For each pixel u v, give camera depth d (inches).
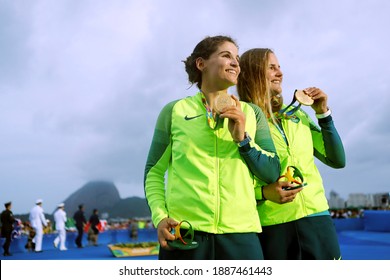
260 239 95.0
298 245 90.7
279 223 92.4
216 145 72.9
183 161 73.2
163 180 79.1
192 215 70.2
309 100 94.3
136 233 768.9
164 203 74.9
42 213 570.6
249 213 71.1
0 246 544.4
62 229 603.8
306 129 100.0
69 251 568.7
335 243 92.0
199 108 77.4
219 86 77.7
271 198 79.7
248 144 70.1
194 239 69.5
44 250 598.9
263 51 101.3
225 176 71.1
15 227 576.1
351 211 965.8
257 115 82.0
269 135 80.6
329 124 98.7
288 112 97.2
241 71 101.7
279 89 102.3
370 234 647.1
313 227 90.9
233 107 68.9
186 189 71.6
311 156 97.4
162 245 67.6
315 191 93.7
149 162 79.6
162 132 79.4
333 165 102.6
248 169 73.6
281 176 79.1
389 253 356.2
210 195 69.9
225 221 69.0
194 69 82.9
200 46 81.4
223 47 78.1
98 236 742.5
